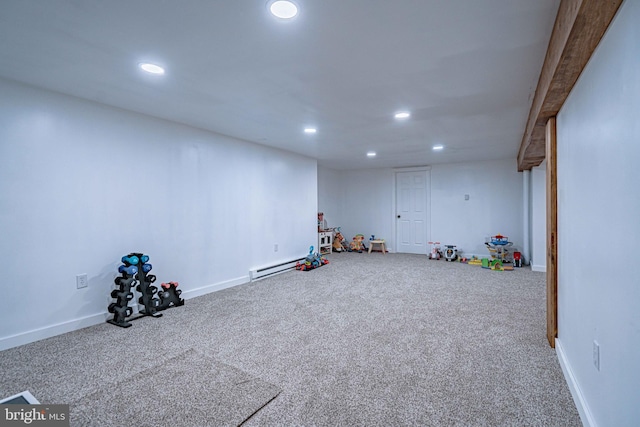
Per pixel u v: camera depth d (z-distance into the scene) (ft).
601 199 4.33
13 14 4.86
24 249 7.95
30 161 8.02
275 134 13.08
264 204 15.53
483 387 6.07
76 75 7.29
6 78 7.53
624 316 3.58
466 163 21.16
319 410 5.39
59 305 8.55
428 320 9.61
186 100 8.97
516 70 6.88
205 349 7.70
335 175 25.77
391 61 6.51
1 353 7.43
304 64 6.66
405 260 20.39
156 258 10.87
